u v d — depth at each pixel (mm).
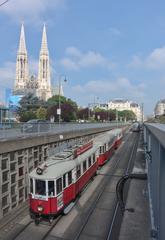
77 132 44406
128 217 19125
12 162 21172
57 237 16391
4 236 16312
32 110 130250
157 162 9195
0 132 22188
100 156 34250
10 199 20547
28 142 23828
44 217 18797
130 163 40625
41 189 18219
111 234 16734
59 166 19906
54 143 32156
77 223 18422
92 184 28469
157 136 7988
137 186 26953
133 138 85312
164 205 6328
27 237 16281
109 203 22406
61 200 18922
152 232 9422
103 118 149375
